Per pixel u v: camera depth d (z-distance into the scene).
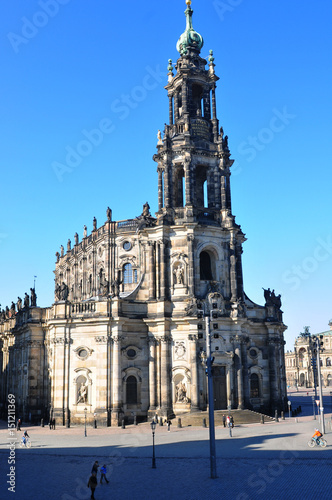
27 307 88.38
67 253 117.75
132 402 72.94
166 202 79.88
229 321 75.69
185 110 84.19
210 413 38.28
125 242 93.31
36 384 83.00
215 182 83.50
